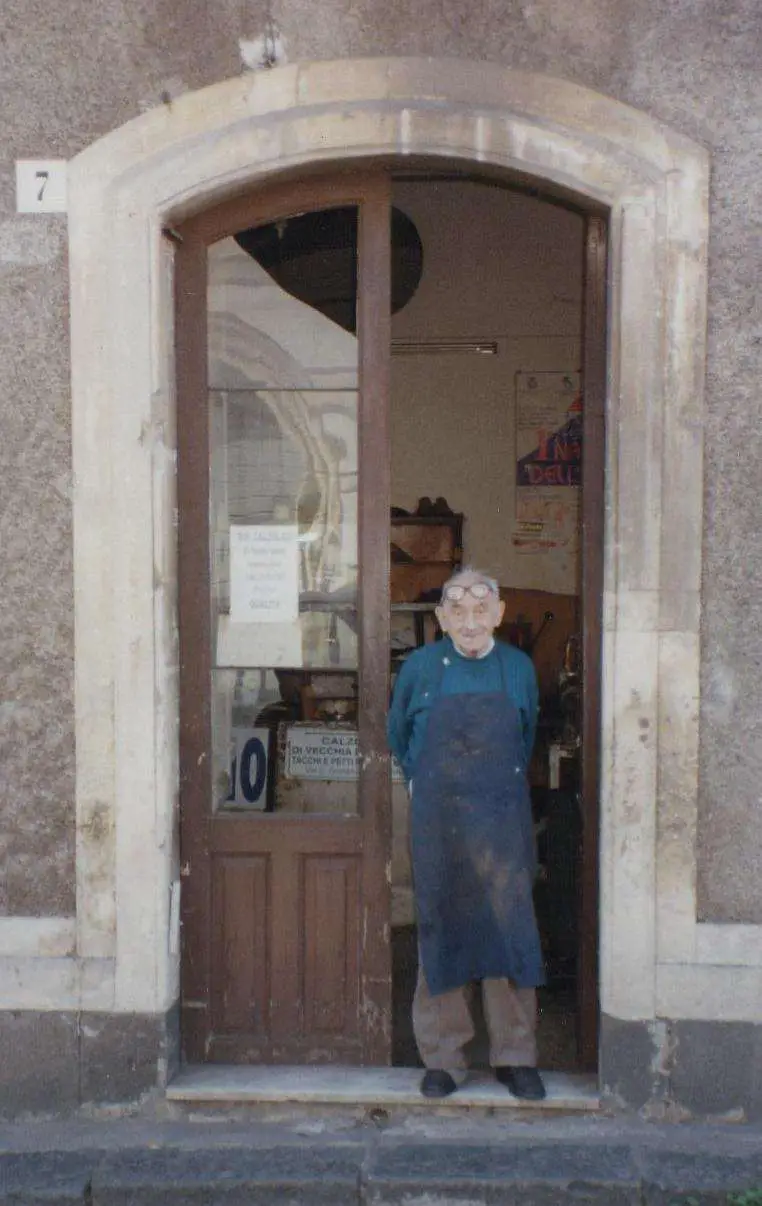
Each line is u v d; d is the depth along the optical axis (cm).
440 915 351
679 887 347
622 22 336
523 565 650
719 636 346
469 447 652
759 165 336
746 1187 321
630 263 338
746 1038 348
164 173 346
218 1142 348
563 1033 420
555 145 338
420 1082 363
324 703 377
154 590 353
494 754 350
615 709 346
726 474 343
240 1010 378
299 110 341
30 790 360
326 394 373
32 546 356
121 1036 359
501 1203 326
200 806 374
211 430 373
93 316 348
